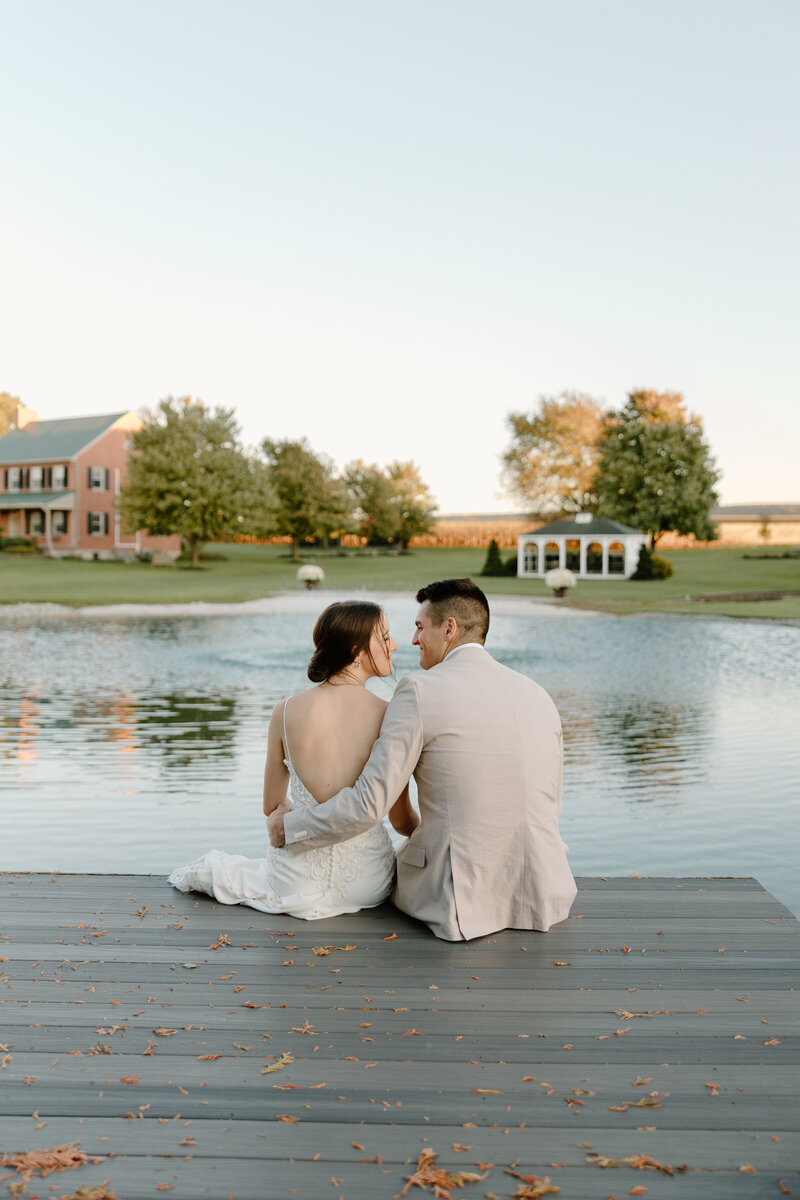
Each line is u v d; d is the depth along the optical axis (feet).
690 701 42.86
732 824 22.58
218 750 31.53
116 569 165.68
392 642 11.49
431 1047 8.65
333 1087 8.01
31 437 202.18
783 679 50.67
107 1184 6.75
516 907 11.28
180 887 12.77
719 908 12.19
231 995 9.64
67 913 11.96
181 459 175.73
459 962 10.41
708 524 197.57
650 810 23.88
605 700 43.27
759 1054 8.59
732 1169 6.99
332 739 11.10
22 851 20.36
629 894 12.75
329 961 10.44
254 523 182.19
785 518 232.53
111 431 194.08
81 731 35.17
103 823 22.59
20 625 87.25
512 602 115.24
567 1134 7.39
